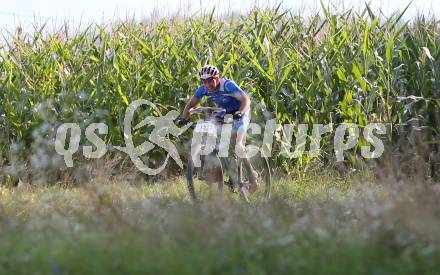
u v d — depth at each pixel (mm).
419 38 42406
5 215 25062
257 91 42969
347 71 41812
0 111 42562
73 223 22203
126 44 45281
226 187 34094
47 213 26656
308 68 42125
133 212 25672
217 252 17469
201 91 31797
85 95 42344
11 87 42500
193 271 16438
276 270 16719
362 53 40875
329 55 42812
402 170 37062
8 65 44094
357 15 43844
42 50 46031
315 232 18500
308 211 25125
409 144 39562
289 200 31125
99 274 16703
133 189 34281
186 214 23375
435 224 18250
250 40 45031
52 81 44031
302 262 16672
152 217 23625
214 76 30891
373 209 20422
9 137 42531
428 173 37531
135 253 17562
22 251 18359
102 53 43219
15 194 31875
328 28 44406
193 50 44500
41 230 20688
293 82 43125
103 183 31797
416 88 41906
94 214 24000
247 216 22844
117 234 19172
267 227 19297
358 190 31750
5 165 40344
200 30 46344
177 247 18125
